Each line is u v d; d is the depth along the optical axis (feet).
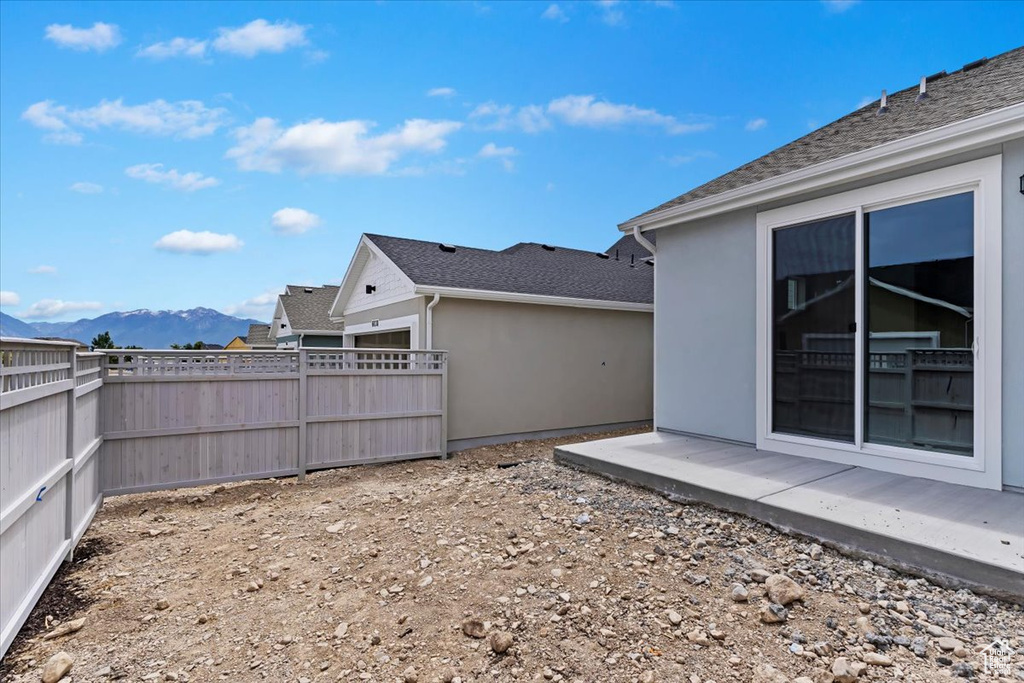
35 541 10.28
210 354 20.68
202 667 8.46
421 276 28.55
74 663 8.63
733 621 8.77
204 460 20.49
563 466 19.56
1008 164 12.92
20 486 9.33
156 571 12.55
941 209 14.20
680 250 21.88
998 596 8.86
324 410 23.41
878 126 18.44
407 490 19.35
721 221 20.12
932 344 14.35
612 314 36.04
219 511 17.79
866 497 12.76
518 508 15.25
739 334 19.48
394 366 25.54
